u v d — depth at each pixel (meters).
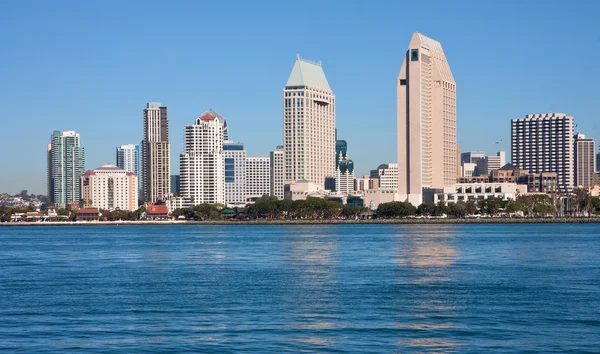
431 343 104.44
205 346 103.12
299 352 99.94
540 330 112.19
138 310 131.12
